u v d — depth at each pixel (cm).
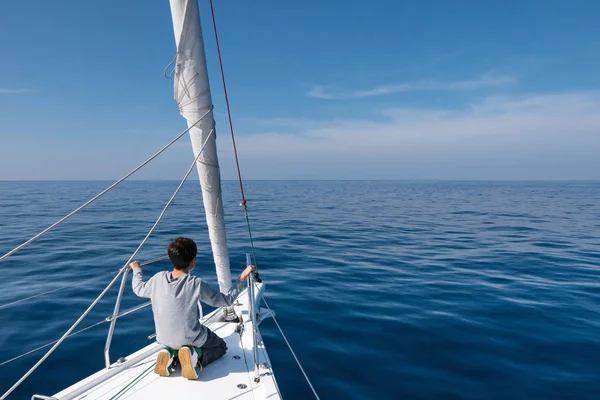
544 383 503
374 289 934
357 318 731
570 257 1351
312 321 714
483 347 607
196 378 304
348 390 482
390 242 1692
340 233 1966
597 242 1692
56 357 541
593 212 3275
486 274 1097
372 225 2323
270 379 308
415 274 1095
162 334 307
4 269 1065
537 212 3275
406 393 478
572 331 671
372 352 589
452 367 544
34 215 2580
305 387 489
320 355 578
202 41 301
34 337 609
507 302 833
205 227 2042
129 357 341
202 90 311
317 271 1123
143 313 726
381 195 6556
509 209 3616
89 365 523
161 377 313
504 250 1493
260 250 1448
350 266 1197
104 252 1323
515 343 621
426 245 1614
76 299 805
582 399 468
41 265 1116
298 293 892
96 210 3052
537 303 826
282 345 612
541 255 1388
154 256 1258
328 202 4616
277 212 3180
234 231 1992
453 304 818
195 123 319
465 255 1388
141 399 283
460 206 4019
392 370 534
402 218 2764
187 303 301
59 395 281
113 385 303
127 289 884
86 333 627
